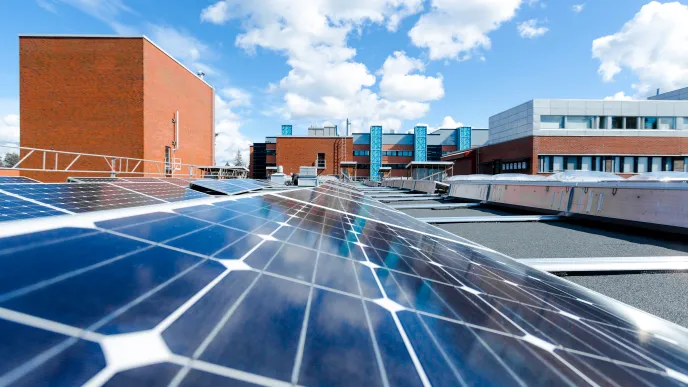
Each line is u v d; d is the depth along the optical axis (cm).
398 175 8131
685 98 5138
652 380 144
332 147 6400
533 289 282
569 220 949
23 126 3002
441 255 361
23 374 69
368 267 239
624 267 463
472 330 161
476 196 1616
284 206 488
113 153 3033
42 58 3012
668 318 326
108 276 125
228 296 137
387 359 119
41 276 110
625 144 3988
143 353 90
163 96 3384
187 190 946
